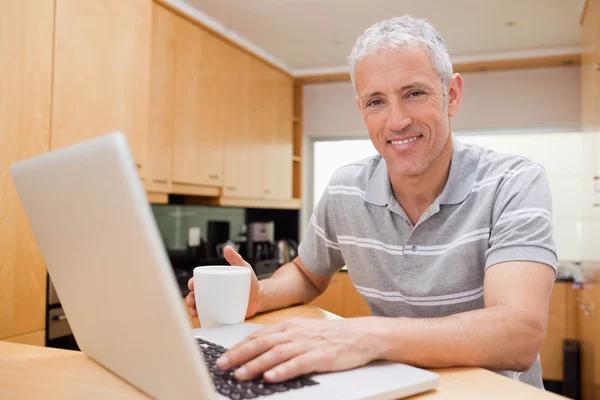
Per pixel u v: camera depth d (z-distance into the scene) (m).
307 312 1.10
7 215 1.78
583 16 2.88
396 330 0.67
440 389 0.59
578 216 3.98
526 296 0.75
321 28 3.48
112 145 0.44
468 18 3.26
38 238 0.67
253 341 0.61
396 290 1.12
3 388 0.63
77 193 0.52
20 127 1.82
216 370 0.60
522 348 0.70
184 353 0.45
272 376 0.56
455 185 1.04
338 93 4.62
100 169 0.46
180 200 3.53
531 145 4.15
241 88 3.59
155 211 3.31
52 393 0.60
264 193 3.91
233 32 3.56
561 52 3.81
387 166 1.08
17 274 1.82
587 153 2.88
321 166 4.82
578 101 3.93
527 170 0.98
